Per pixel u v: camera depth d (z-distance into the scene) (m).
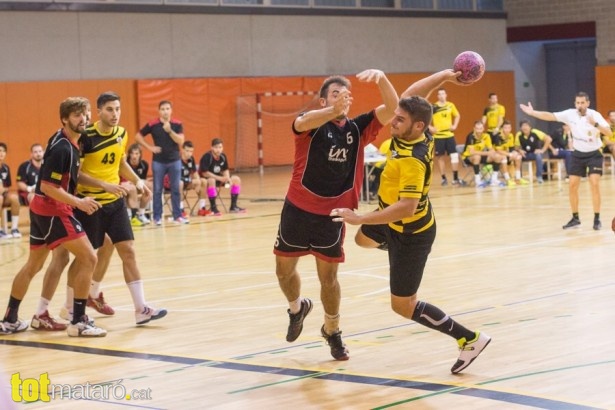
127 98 28.23
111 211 8.95
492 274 11.36
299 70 32.16
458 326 6.62
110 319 9.41
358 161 7.05
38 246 8.66
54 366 7.38
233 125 30.52
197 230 17.73
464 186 24.98
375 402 5.97
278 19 31.62
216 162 20.66
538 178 25.00
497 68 36.91
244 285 11.31
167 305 10.12
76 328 8.54
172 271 12.73
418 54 34.81
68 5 27.19
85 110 8.39
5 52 26.16
